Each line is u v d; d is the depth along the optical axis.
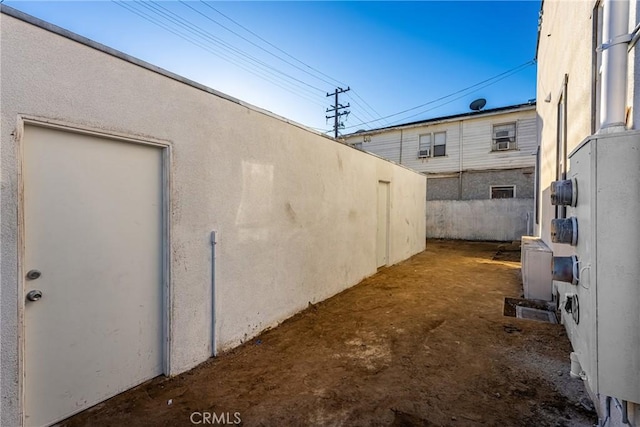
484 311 4.86
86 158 2.40
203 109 3.22
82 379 2.40
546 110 6.76
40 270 2.16
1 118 1.91
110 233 2.56
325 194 5.41
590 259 1.59
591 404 2.52
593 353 1.58
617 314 1.53
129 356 2.71
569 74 4.20
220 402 2.57
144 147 2.78
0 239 1.93
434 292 5.93
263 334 3.98
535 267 5.46
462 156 15.16
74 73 2.23
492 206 13.84
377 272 7.59
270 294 4.17
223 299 3.46
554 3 5.75
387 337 3.89
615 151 1.53
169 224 2.90
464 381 2.89
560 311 4.47
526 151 13.62
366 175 6.95
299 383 2.86
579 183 1.80
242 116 3.71
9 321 1.96
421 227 11.21
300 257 4.78
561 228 1.91
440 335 3.95
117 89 2.49
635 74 1.77
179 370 2.99
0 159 1.91
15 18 1.96
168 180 2.89
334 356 3.39
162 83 2.83
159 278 2.92
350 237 6.27
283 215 4.41
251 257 3.85
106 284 2.54
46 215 2.19
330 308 5.00
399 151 16.98
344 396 2.66
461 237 14.51
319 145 5.24
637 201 1.49
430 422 2.33
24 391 2.08
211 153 3.31
